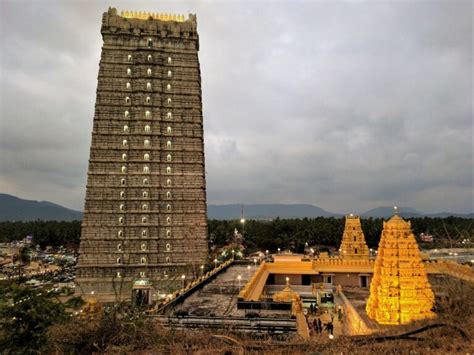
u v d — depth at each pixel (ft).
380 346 58.23
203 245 287.48
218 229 570.46
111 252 276.00
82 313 68.39
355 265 219.20
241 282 194.49
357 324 107.04
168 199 290.97
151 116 298.56
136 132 294.25
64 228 621.72
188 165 298.35
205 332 66.13
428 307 90.89
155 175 291.38
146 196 287.48
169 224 287.48
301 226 525.34
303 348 59.31
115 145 291.17
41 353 56.59
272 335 81.82
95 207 280.72
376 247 495.41
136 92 300.40
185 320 91.66
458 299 68.54
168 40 313.32
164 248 283.79
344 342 60.64
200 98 319.47
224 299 145.69
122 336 58.34
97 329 58.95
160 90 303.68
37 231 582.76
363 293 167.22
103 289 266.98
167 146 298.56
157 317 92.63
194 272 262.06
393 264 94.27
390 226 96.99
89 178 283.59
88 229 277.03
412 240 95.30
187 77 311.47
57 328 58.54
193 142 302.45
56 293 65.36
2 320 57.16
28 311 57.82
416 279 92.68
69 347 56.70
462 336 59.00
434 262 181.88
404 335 60.49
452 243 89.45
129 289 229.45
